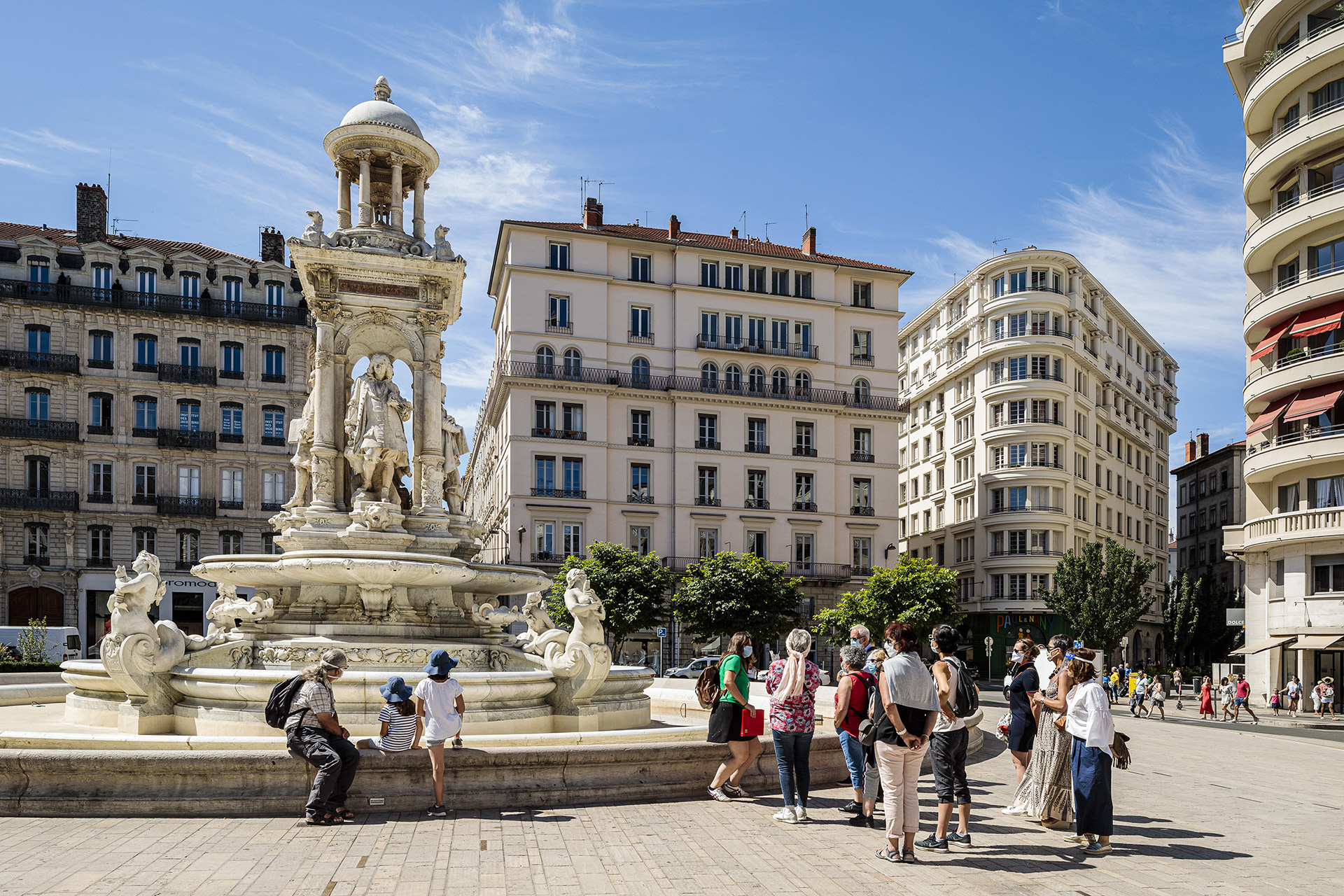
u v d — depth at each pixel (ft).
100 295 167.84
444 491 46.96
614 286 182.60
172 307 170.30
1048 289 207.41
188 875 21.33
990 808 33.17
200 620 165.99
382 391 44.42
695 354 184.44
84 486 162.30
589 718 37.29
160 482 166.20
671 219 192.54
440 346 46.83
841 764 35.83
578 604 37.63
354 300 45.62
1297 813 35.09
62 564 159.22
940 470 234.17
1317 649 110.42
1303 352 117.39
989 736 59.62
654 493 179.01
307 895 20.15
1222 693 120.98
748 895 20.99
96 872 21.44
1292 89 119.03
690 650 171.83
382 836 25.11
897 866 23.97
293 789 27.66
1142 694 116.47
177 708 34.99
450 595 42.91
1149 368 274.16
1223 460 249.34
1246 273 129.59
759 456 184.34
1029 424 200.13
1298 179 120.06
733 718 31.12
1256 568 124.36
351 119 47.60
